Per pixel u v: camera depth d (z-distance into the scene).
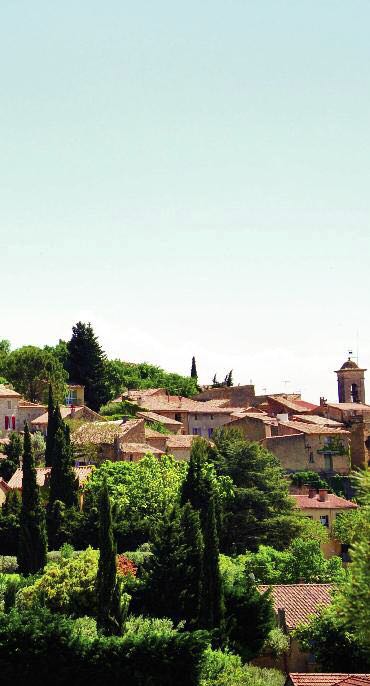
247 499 144.50
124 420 186.38
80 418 195.38
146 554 121.94
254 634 96.38
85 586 102.06
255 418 190.38
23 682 83.50
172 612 99.50
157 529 102.81
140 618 95.50
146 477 140.00
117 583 93.56
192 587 100.31
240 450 151.50
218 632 94.25
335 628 89.81
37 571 117.00
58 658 83.56
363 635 61.47
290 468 180.50
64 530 131.38
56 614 88.38
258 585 108.62
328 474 180.38
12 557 125.56
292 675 77.38
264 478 150.00
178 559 100.44
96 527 130.00
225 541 141.00
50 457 157.62
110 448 169.12
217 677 84.38
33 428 196.62
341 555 149.88
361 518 65.81
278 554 128.75
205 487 133.50
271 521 143.12
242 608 96.62
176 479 142.62
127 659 83.19
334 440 183.00
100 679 83.12
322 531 146.25
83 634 87.12
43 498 142.62
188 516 103.12
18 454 168.25
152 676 82.88
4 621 84.94
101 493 95.31
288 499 149.88
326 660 90.31
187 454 183.50
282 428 189.50
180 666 83.00
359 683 73.38
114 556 93.88
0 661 83.69
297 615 100.75
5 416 196.75
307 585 107.06
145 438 177.12
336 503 159.62
